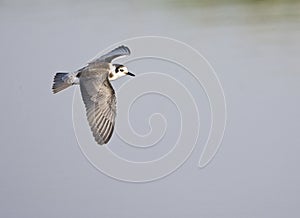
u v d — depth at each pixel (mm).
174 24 21031
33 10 22953
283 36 19984
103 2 23312
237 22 21094
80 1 23484
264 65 18344
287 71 18000
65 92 17812
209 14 21953
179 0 23250
